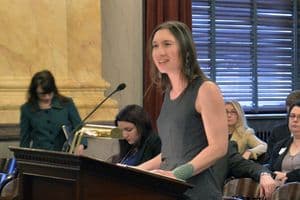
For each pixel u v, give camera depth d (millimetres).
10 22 8289
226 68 11281
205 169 3186
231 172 5141
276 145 6738
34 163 2775
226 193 5258
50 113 7055
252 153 7879
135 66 9844
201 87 3209
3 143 8180
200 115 3236
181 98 3270
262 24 11547
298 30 11695
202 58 11062
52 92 7078
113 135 3148
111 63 9695
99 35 9031
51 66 8516
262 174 4977
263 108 11500
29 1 8398
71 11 8828
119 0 9742
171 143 3307
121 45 9750
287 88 11766
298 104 6422
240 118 8156
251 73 11477
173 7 9898
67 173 2627
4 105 8102
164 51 3209
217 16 11188
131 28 9820
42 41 8469
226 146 3174
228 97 11289
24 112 7090
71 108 7191
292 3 11758
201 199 3211
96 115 8711
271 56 11625
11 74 8273
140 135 5188
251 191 5148
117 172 2652
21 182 2836
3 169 7207
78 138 3262
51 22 8531
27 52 8367
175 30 3211
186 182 3049
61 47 8586
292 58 11789
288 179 5895
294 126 6375
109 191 2646
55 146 7023
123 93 9766
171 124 3305
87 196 2586
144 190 2750
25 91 8289
